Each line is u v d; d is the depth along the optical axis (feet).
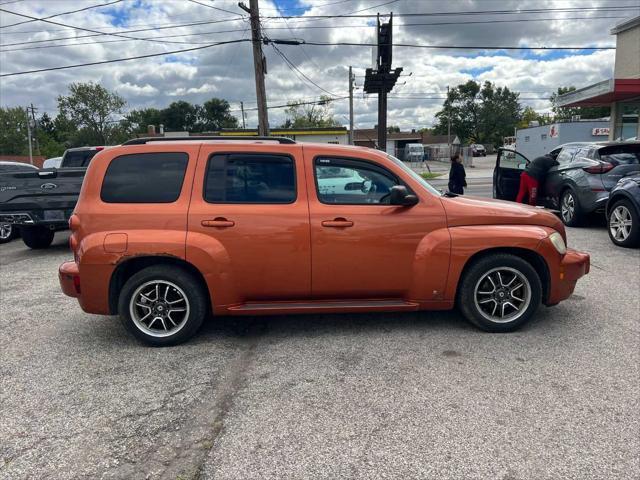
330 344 13.88
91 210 13.62
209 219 13.53
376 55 51.72
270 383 11.62
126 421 10.11
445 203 14.34
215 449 9.09
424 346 13.57
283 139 14.75
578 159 30.96
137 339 13.97
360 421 9.90
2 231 34.30
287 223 13.67
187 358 13.17
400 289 14.25
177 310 13.99
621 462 8.48
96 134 250.16
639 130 59.67
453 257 13.98
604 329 14.53
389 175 14.35
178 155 13.96
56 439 9.50
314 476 8.29
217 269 13.52
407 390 11.11
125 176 13.83
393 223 13.93
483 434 9.36
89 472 8.51
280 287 13.94
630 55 60.54
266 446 9.14
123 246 13.32
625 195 24.68
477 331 14.60
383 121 54.03
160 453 9.02
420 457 8.72
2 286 21.43
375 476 8.26
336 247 13.79
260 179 14.01
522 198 33.19
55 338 14.89
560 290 14.69
